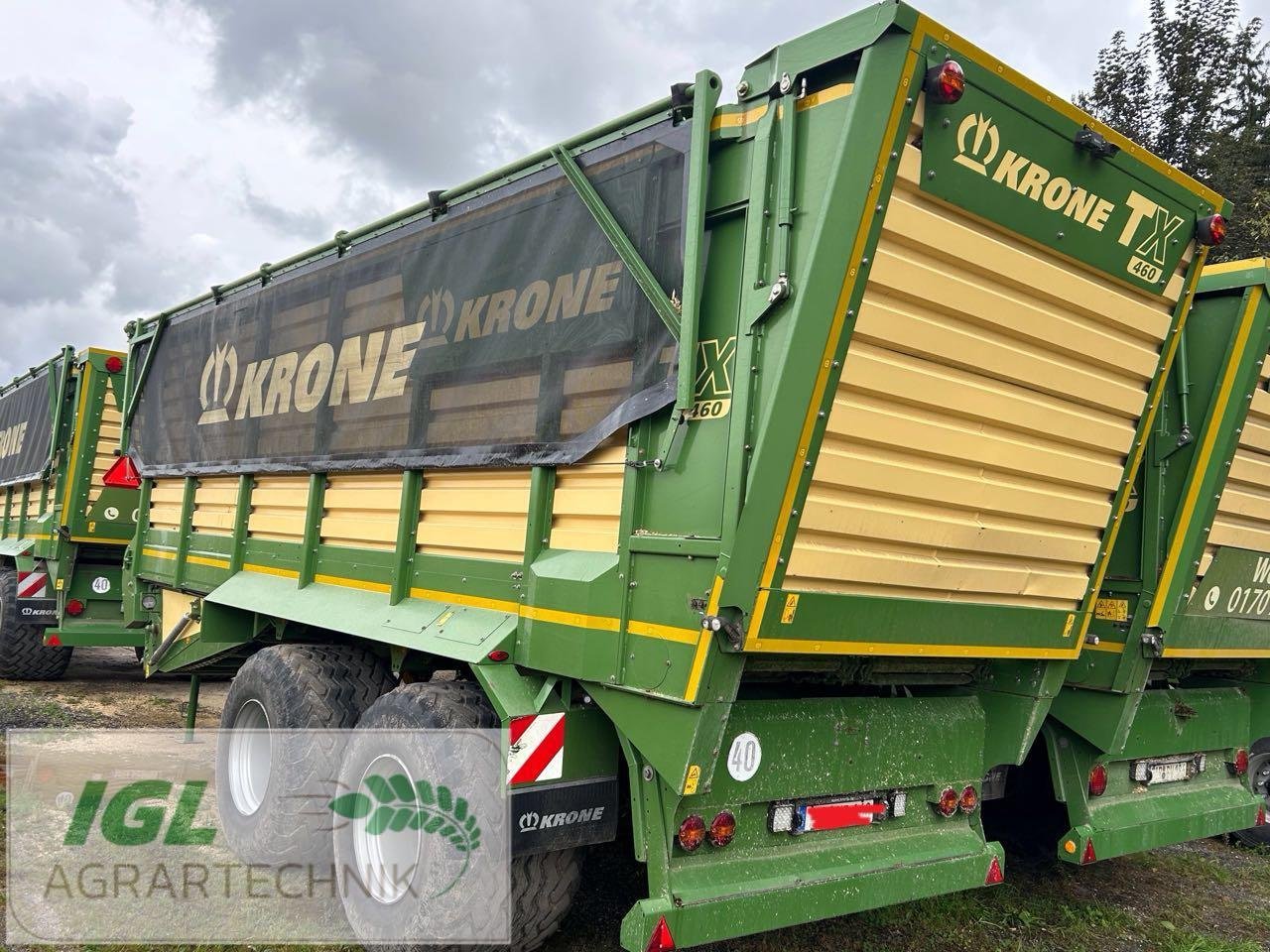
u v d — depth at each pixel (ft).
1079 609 12.88
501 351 11.71
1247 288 14.07
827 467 9.35
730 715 10.54
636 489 9.72
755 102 9.29
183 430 20.74
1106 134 10.30
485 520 11.85
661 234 9.81
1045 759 16.48
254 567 17.16
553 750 10.30
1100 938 13.97
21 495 33.71
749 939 12.76
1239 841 19.34
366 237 14.94
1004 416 10.81
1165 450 14.46
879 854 11.45
